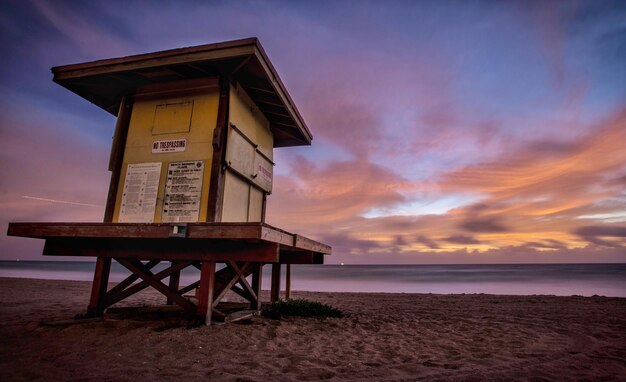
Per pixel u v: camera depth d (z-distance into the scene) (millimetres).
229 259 5770
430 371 4293
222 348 4785
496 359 4980
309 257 8977
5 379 3449
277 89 7188
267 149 8586
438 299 15070
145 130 6805
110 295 6547
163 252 6102
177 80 6891
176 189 6281
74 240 6637
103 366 3939
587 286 38812
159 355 4387
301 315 8172
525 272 92062
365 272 101250
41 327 5688
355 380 3867
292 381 3699
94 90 7434
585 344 6176
